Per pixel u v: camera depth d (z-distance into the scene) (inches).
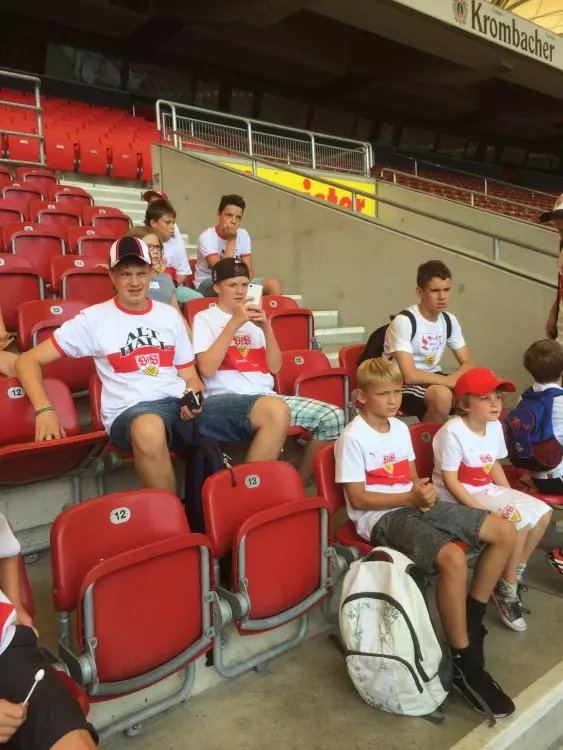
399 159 883.4
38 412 99.3
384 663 80.4
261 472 92.4
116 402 108.3
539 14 909.2
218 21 607.8
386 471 102.2
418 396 142.9
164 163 350.0
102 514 75.4
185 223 339.0
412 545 91.3
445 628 87.6
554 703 86.1
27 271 164.2
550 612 109.2
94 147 396.5
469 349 205.9
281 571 87.7
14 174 365.4
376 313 237.1
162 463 98.6
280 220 273.6
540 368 119.9
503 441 116.6
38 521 106.7
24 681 56.4
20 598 67.4
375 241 233.9
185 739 76.8
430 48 632.4
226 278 126.1
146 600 73.0
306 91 812.6
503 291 195.8
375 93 823.7
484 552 94.3
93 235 219.9
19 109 499.2
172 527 80.7
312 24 672.4
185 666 79.2
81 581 72.2
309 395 144.8
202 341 126.1
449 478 110.2
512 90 831.7
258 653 92.4
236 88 755.4
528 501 108.0
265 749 75.4
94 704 74.4
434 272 142.9
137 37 655.8
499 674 91.0
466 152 990.4
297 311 182.5
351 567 89.5
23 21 603.5
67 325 108.3
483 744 76.5
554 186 1005.8
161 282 166.6
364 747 76.0
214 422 113.7
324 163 521.7
